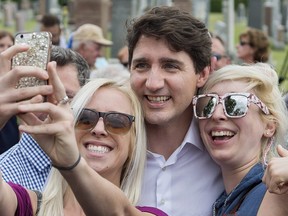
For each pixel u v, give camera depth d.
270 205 2.88
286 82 10.93
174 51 3.32
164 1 19.31
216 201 3.46
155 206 3.54
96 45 9.71
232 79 3.36
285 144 3.46
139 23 3.33
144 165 3.38
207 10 20.30
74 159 2.46
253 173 3.19
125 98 3.28
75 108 3.16
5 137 4.91
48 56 2.47
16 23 28.45
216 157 3.35
